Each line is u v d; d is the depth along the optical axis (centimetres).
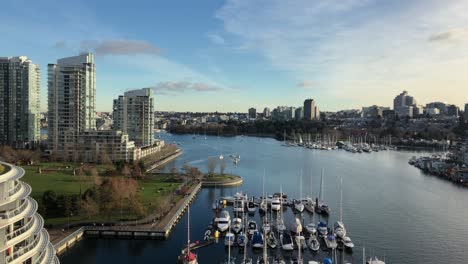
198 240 17775
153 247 16912
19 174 8131
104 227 18112
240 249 16900
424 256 16362
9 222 7544
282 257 16112
